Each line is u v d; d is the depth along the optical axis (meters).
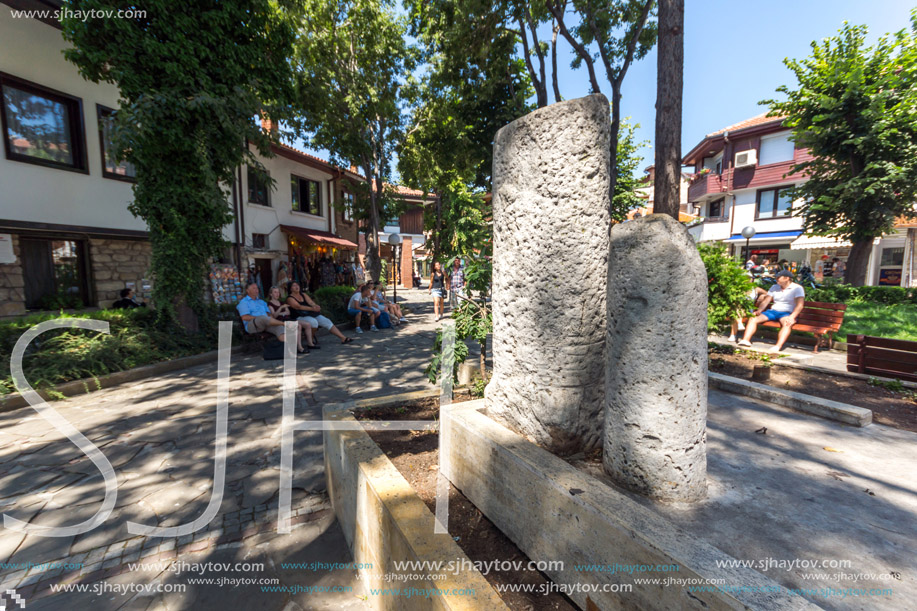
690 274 1.67
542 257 2.16
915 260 16.39
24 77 7.96
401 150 16.30
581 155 2.05
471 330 3.49
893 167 10.65
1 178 7.75
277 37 8.38
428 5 11.20
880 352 4.47
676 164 6.35
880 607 1.28
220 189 7.91
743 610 1.05
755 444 2.70
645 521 1.41
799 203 20.17
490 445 2.14
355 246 19.94
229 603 2.07
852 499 1.97
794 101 12.84
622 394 1.83
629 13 9.34
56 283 8.93
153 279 7.54
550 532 1.73
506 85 11.80
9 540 2.48
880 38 11.50
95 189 9.19
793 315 6.09
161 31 6.75
